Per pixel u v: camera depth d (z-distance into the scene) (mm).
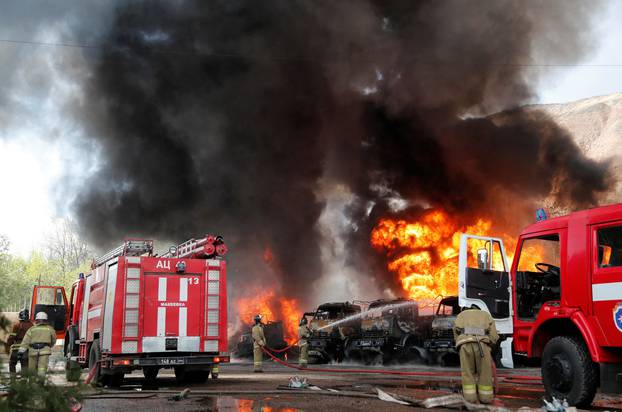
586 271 7387
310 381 11969
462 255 9477
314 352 20734
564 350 7480
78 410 5105
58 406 3740
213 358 11508
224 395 9008
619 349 7086
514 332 8562
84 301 13406
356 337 19641
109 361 10953
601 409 7293
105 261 12922
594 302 7219
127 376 14836
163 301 11430
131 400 8398
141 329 11180
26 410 3668
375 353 19531
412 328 18938
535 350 8141
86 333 12859
